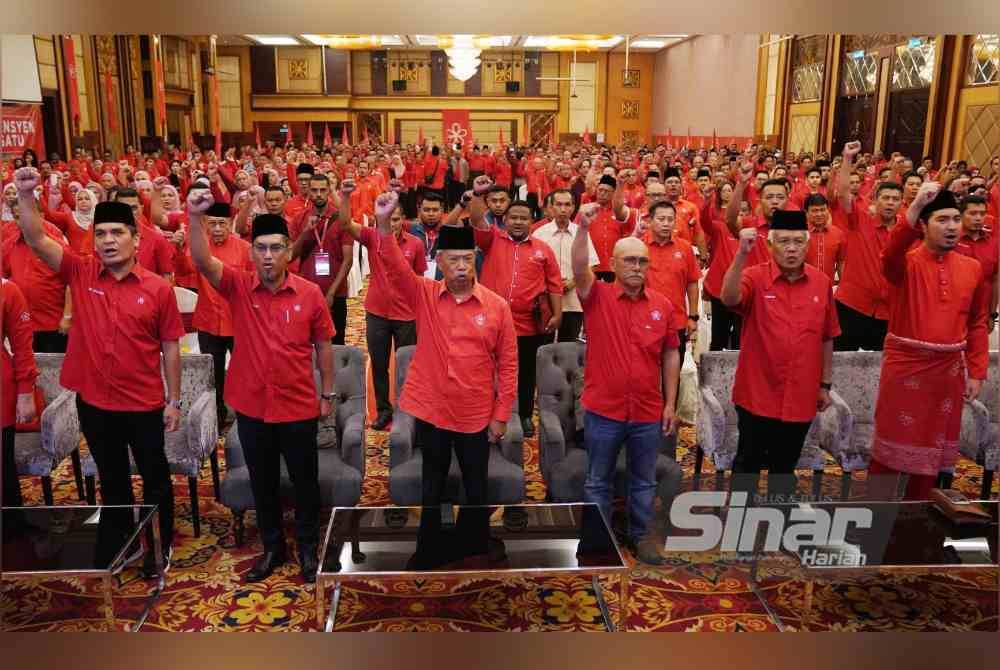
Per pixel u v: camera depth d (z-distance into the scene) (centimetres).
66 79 1465
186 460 379
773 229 351
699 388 417
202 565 365
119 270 328
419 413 340
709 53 2325
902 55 1359
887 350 396
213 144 2500
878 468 402
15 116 1078
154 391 340
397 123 3038
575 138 3039
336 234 524
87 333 329
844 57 1586
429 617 333
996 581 367
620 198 550
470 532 330
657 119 2958
